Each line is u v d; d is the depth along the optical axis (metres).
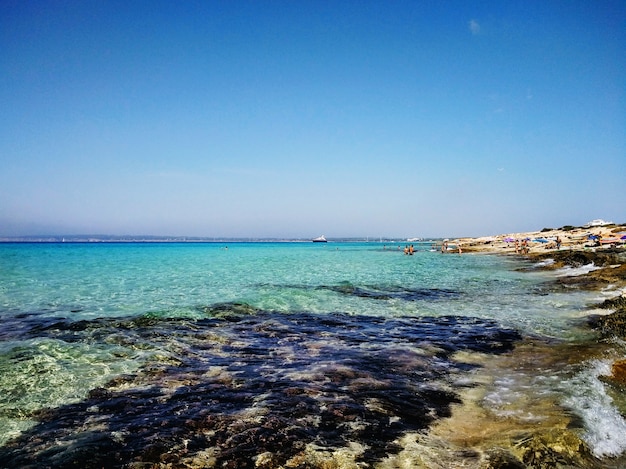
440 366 10.16
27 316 15.85
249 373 9.59
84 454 6.00
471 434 6.51
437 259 56.94
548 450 5.77
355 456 5.89
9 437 6.52
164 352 11.23
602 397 7.91
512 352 11.37
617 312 14.45
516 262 48.47
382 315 16.64
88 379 9.12
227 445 6.25
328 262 50.12
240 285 25.61
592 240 57.84
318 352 11.41
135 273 33.72
